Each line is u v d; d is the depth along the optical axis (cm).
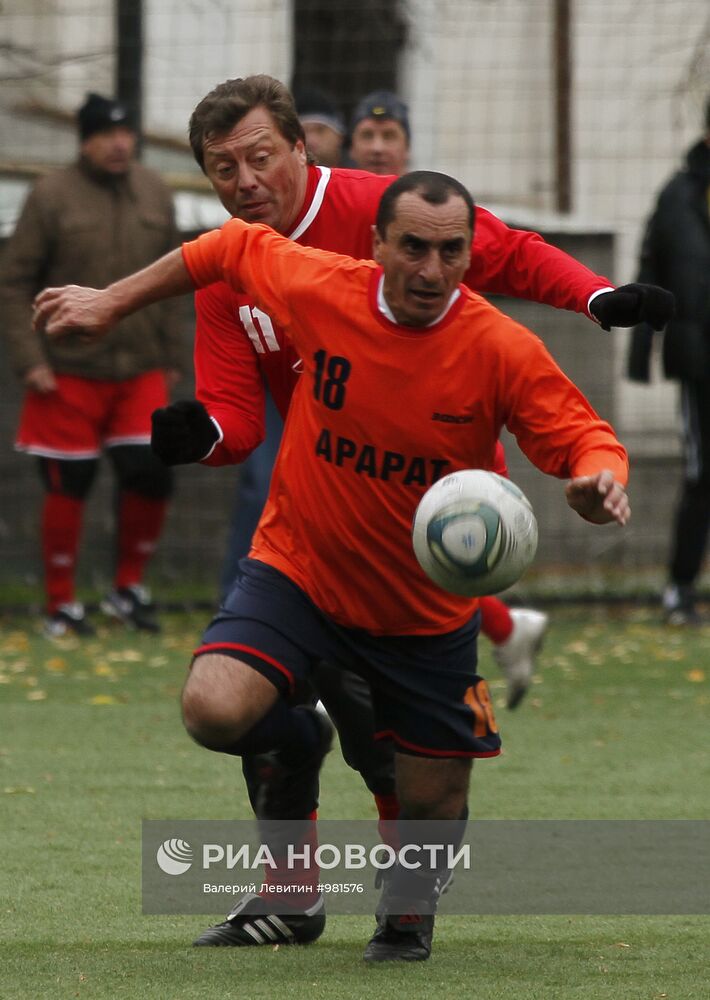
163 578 3853
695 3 4403
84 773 2116
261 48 4206
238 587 1368
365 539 1313
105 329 1370
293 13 4231
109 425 3306
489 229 1432
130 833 1798
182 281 1364
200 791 2012
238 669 1307
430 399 1268
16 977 1284
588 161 4475
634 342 3441
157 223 3303
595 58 4441
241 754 1350
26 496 3844
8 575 3853
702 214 3303
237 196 1434
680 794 2019
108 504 3834
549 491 4022
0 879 1608
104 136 3228
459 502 1229
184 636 3331
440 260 1222
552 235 4047
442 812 1367
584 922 1482
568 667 2995
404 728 1356
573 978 1286
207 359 1455
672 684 2833
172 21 4119
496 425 1293
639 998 1223
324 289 1290
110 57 3900
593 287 1361
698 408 3353
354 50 4284
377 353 1271
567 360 3984
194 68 4131
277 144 1423
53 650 3145
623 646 3228
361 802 1959
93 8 4156
